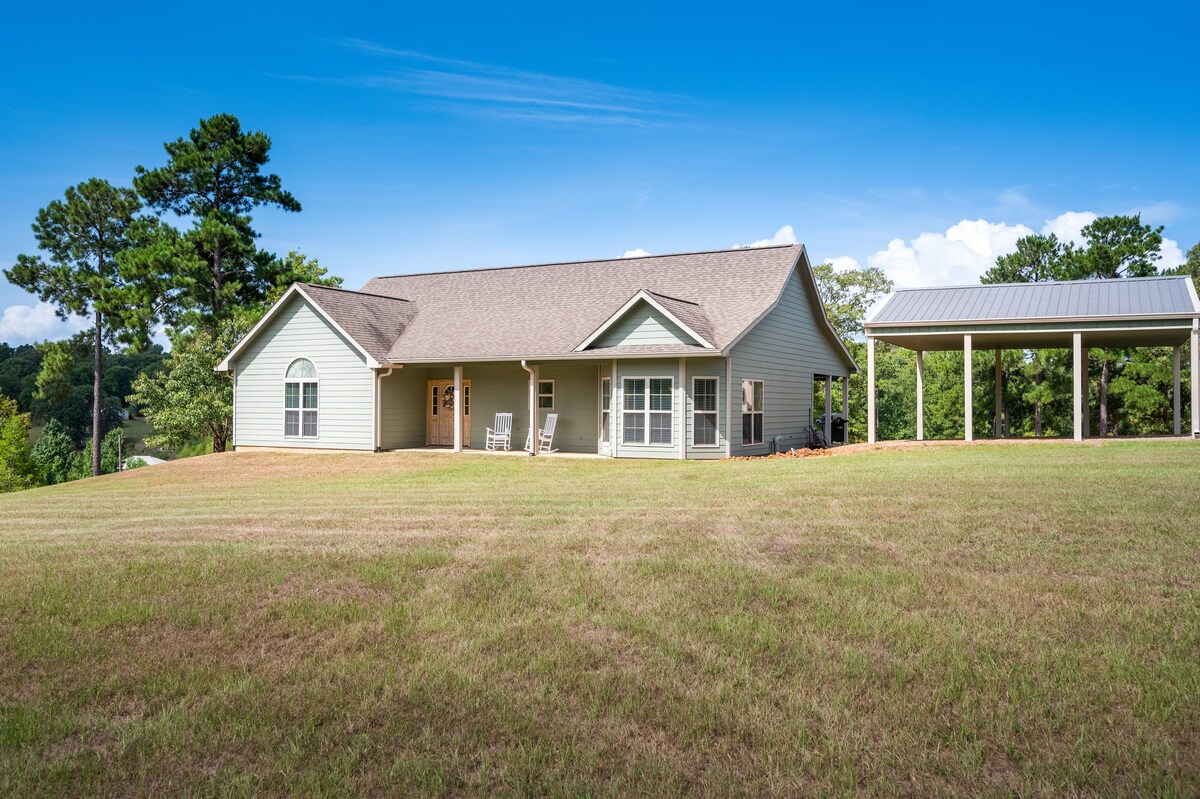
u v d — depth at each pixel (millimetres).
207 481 19062
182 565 7730
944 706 4461
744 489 12484
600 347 21500
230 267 38812
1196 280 46844
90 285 42031
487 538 8805
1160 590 6258
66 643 5648
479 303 26281
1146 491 10422
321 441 24469
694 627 5723
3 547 9086
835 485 12266
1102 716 4277
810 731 4195
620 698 4684
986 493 10758
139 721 4480
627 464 19047
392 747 4156
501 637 5633
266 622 6070
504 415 23906
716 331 21094
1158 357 35344
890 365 51594
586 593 6590
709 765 3928
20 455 47594
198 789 3791
